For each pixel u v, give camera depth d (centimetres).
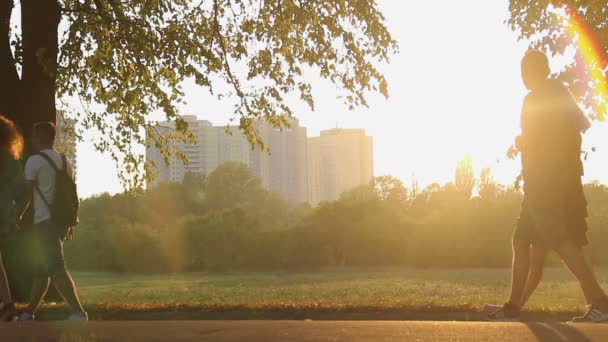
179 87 1388
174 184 10744
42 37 1150
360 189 10312
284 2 1388
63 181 669
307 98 1464
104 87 1448
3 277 719
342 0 1349
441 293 1420
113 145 1631
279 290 1808
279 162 15625
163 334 495
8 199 756
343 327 496
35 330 533
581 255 572
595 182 7062
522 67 609
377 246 6016
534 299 977
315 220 6369
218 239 6500
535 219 585
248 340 462
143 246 6656
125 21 1269
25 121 1130
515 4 1327
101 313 743
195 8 1471
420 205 8031
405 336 459
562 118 580
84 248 6881
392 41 1391
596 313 560
